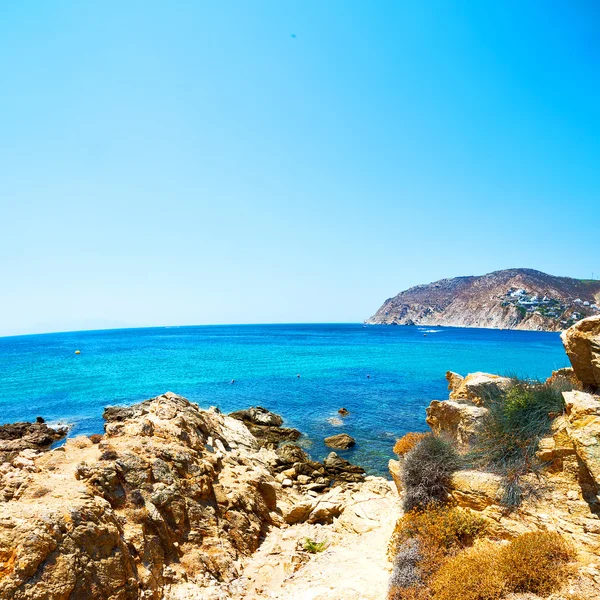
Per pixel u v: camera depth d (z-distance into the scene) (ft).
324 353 336.70
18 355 354.74
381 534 45.47
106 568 30.19
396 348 378.94
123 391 173.47
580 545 26.81
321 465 87.10
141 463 42.55
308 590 35.09
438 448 40.57
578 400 32.24
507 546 28.78
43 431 114.42
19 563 26.50
